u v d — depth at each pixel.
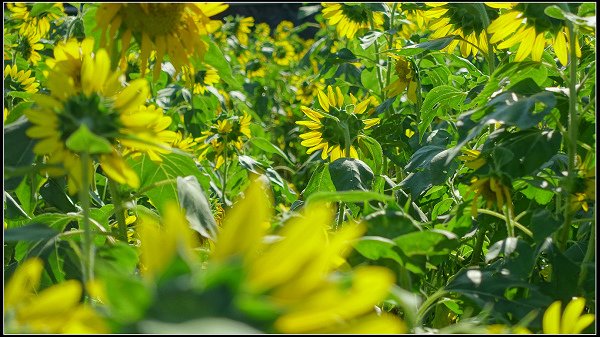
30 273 0.57
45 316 0.52
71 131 0.87
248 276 0.44
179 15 1.10
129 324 0.42
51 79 0.89
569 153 1.31
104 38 1.05
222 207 2.25
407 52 1.88
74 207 1.51
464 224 1.35
